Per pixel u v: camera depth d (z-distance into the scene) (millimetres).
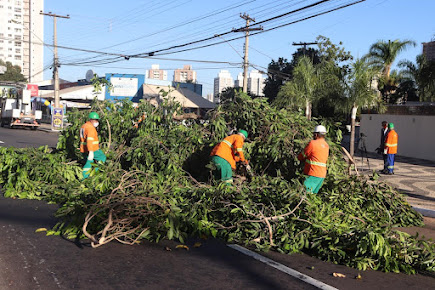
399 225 7031
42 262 4648
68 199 7238
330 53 34500
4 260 4660
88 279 4207
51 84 66438
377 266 4848
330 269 4777
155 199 6176
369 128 23141
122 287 4039
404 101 33688
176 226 5570
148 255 5039
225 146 7879
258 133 8797
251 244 5645
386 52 33281
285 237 5434
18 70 95375
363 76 17562
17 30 170250
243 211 5793
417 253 5086
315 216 5793
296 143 8211
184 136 8914
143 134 9547
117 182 7160
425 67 29766
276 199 6086
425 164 17000
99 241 5117
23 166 8641
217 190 6453
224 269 4637
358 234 5078
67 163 9367
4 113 36438
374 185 7613
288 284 4254
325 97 21875
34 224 6215
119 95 51938
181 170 8352
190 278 4340
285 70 44344
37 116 34219
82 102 50094
